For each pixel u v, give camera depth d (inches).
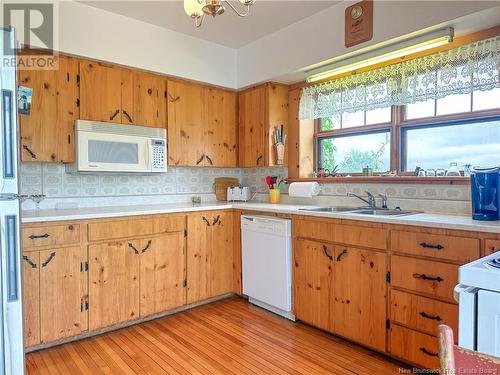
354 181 116.6
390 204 107.3
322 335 100.5
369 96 111.7
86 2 105.2
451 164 97.3
